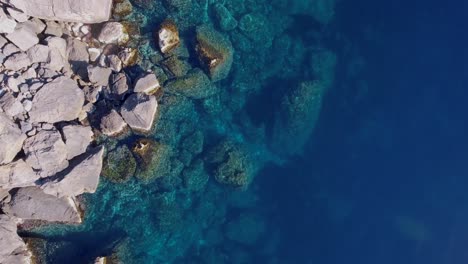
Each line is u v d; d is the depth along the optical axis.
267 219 29.31
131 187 26.75
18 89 23.72
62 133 24.28
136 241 26.83
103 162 25.89
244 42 28.42
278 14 29.00
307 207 29.67
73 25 25.53
